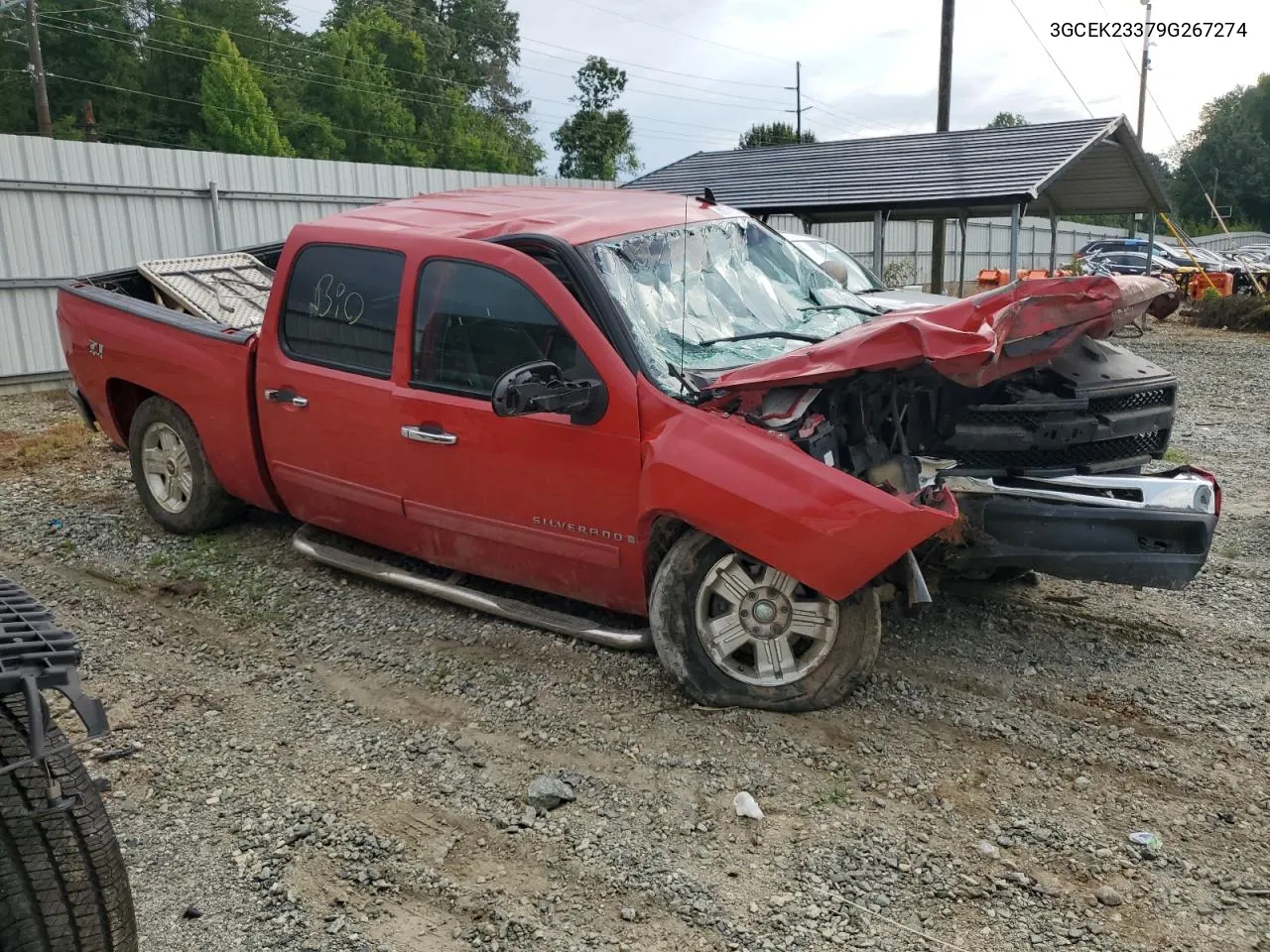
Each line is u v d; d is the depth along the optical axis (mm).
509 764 3869
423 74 65438
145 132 52812
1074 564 4188
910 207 16344
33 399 12055
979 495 4141
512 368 4461
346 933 2982
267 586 5496
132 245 13461
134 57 54312
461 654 4727
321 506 5383
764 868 3271
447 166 63062
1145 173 18469
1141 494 4211
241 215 14641
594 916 3059
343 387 5008
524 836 3439
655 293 4512
